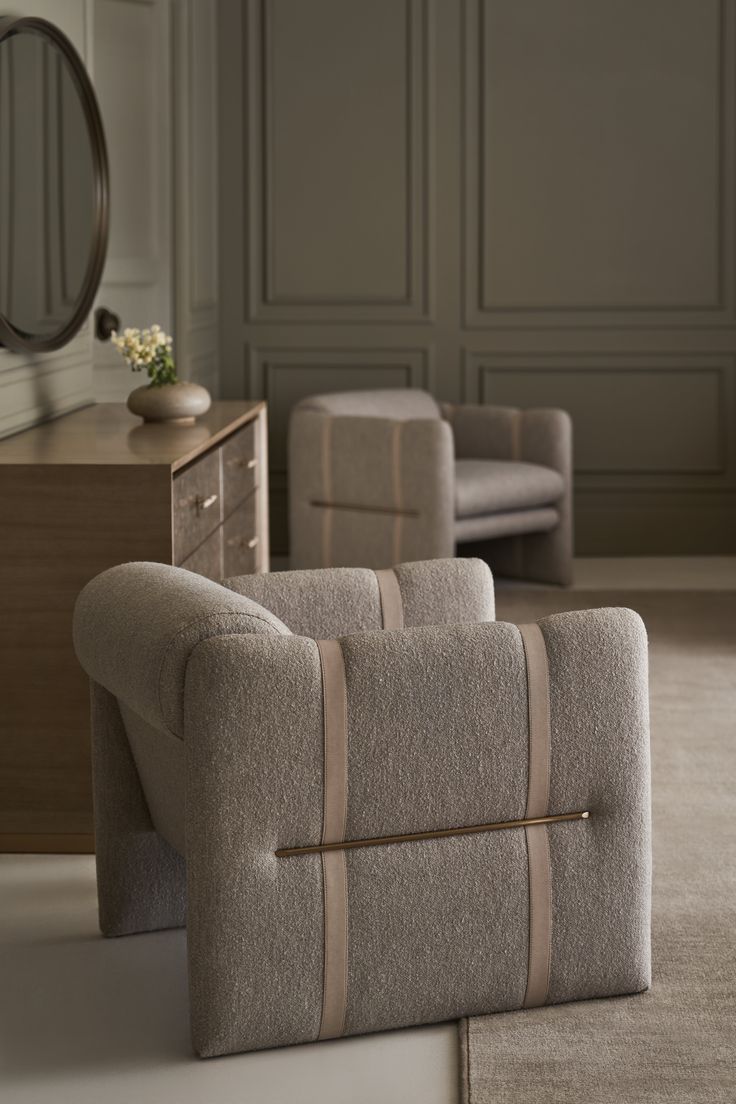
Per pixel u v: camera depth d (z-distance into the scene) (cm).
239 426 383
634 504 630
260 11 609
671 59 608
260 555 417
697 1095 195
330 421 515
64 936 252
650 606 516
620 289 620
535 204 616
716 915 256
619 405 626
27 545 286
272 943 204
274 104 613
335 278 623
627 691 216
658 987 227
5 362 336
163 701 200
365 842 207
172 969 238
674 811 310
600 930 219
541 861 215
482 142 613
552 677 212
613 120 611
